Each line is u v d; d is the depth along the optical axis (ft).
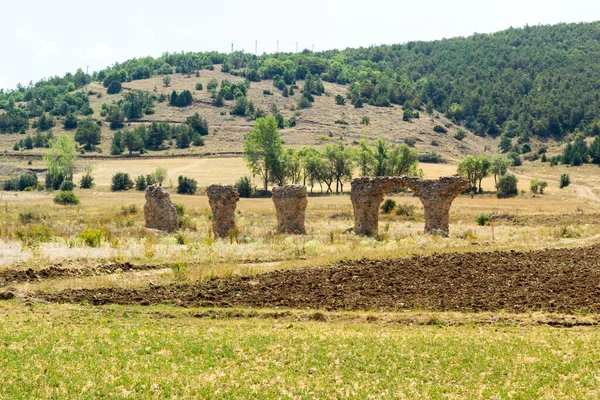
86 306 79.10
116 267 103.96
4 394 48.96
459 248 125.29
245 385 52.21
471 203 293.02
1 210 236.43
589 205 282.15
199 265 106.73
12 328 67.41
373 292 87.10
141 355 59.52
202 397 49.65
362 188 162.09
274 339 64.90
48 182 397.80
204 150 562.25
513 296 83.76
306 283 92.58
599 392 51.34
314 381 53.26
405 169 378.32
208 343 63.31
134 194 350.43
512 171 532.32
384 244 136.26
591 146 544.21
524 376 54.65
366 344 63.26
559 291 86.33
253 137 371.35
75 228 162.61
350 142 618.44
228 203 160.56
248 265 109.40
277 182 380.99
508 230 175.63
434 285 90.89
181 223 181.57
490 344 63.46
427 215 160.35
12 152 558.56
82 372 54.03
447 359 58.80
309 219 223.71
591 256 113.91
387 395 50.16
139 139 552.82
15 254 109.40
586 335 67.36
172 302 81.87
